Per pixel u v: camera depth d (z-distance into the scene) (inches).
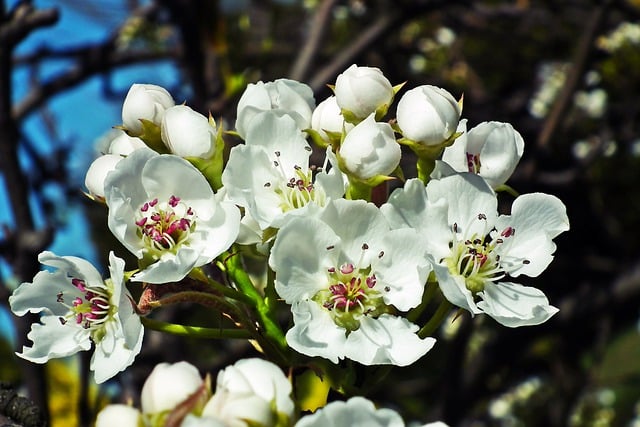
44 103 28.0
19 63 28.1
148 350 23.6
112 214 13.5
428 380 31.8
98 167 14.3
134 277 13.4
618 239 36.4
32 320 20.3
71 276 14.0
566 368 35.0
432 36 38.0
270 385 12.3
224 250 13.6
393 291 13.4
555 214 14.1
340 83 14.2
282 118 14.2
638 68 35.7
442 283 13.2
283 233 13.3
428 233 13.7
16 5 21.7
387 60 34.9
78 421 21.2
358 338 13.3
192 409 12.1
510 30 37.6
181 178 13.8
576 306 30.9
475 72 38.5
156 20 30.9
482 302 13.8
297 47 33.4
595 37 25.9
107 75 28.9
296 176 14.1
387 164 13.6
